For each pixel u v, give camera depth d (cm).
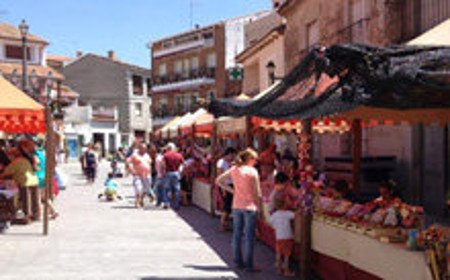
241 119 1236
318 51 572
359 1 1723
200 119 1881
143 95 6819
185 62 5762
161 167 1631
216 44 5269
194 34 5531
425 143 1359
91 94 6675
